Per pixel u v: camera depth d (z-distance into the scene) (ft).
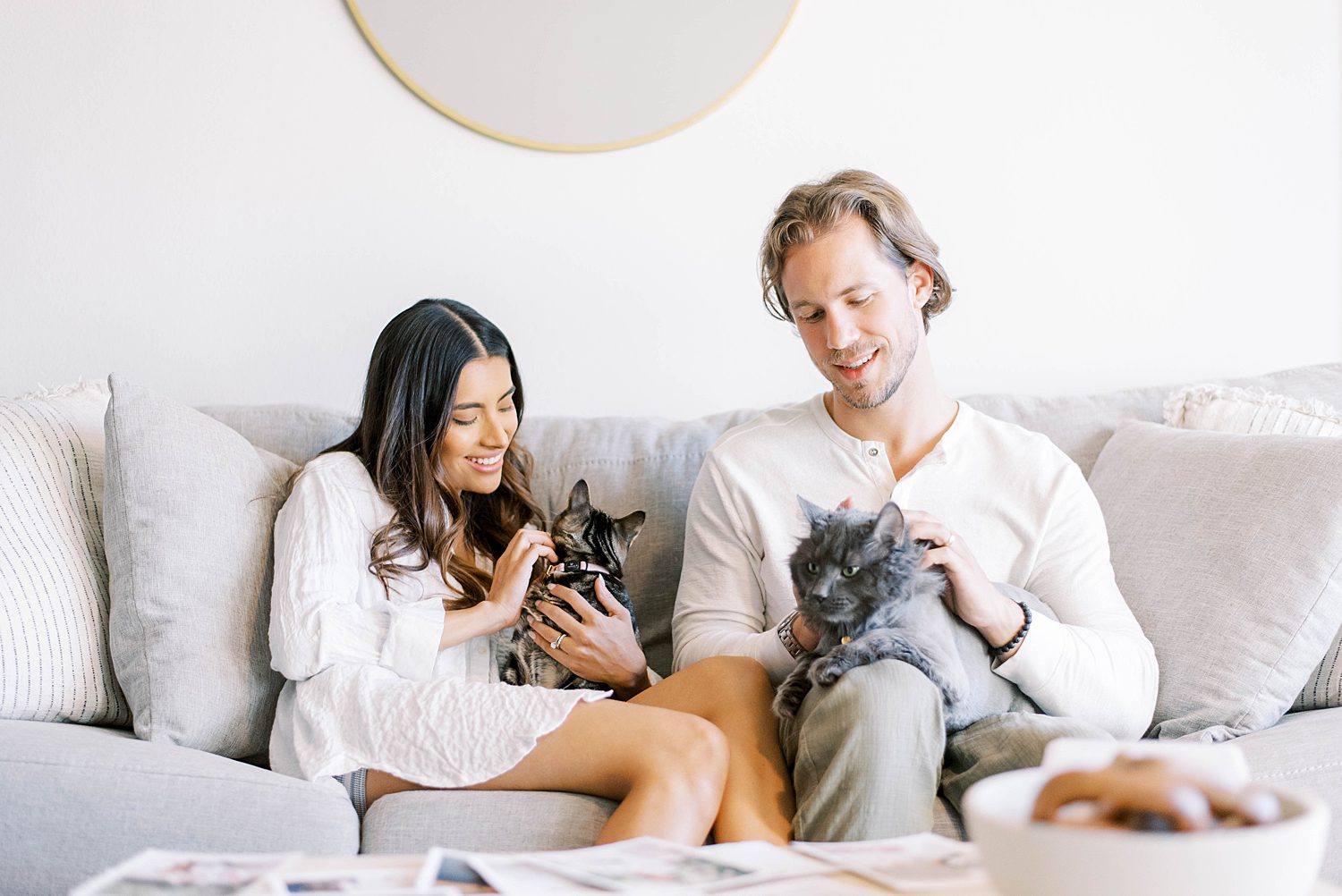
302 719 4.82
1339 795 4.18
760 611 5.77
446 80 7.43
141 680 4.96
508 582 5.29
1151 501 5.80
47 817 4.04
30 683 4.85
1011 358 7.83
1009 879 2.01
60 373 7.24
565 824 4.31
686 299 7.66
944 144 7.80
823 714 4.19
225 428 5.75
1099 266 7.88
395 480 5.51
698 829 4.20
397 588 5.38
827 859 2.57
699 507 6.00
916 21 7.78
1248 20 7.97
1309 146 7.89
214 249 7.34
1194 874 1.85
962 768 4.54
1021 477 5.59
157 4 7.30
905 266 5.54
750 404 7.70
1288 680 4.91
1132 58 7.90
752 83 7.68
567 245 7.59
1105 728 4.82
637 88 7.57
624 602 5.82
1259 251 7.98
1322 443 5.28
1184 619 5.21
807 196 5.50
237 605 5.23
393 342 5.64
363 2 7.35
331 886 2.27
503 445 5.74
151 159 7.30
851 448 5.73
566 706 4.54
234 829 4.16
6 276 7.20
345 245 7.43
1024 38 7.84
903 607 4.44
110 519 5.20
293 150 7.39
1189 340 7.94
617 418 6.99
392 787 4.66
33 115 7.22
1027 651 4.65
